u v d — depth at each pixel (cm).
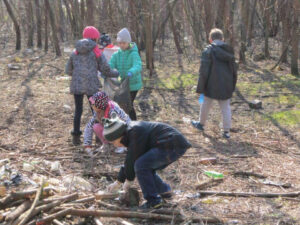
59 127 598
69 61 525
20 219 316
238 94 794
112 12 1031
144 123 354
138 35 1155
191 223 348
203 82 560
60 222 324
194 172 457
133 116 555
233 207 380
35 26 1430
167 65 1060
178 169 464
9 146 518
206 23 1062
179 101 751
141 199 390
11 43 1410
